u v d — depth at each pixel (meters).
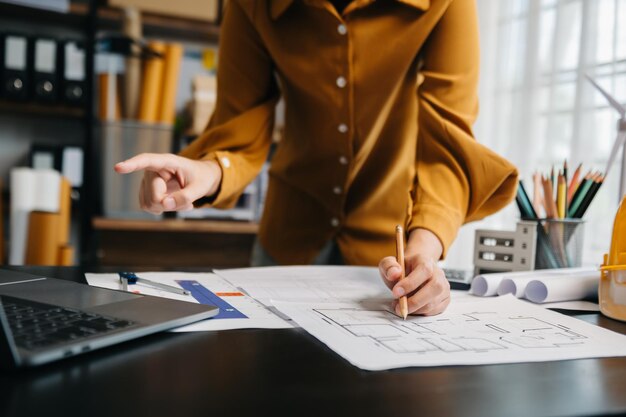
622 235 0.65
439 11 0.85
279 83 1.04
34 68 1.95
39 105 1.98
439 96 0.87
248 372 0.41
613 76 1.60
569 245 0.88
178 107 2.44
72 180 2.06
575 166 1.69
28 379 0.38
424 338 0.52
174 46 2.09
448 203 0.80
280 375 0.41
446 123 0.84
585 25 1.67
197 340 0.49
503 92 1.99
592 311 0.69
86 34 2.23
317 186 1.02
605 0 1.63
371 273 0.86
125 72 2.04
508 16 1.98
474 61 0.87
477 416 0.35
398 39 0.87
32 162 2.05
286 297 0.68
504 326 0.58
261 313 0.60
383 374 0.42
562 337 0.54
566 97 1.76
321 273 0.85
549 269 0.87
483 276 0.75
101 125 2.02
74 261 2.22
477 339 0.52
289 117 1.02
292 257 1.09
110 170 2.03
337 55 0.89
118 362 0.42
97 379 0.39
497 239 0.91
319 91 0.92
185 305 0.56
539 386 0.41
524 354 0.49
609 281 0.65
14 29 2.15
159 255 2.06
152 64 2.05
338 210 1.03
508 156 1.96
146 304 0.55
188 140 2.26
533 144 1.86
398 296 0.58
